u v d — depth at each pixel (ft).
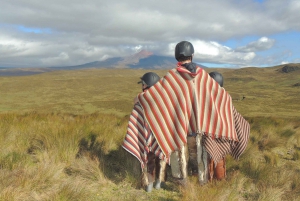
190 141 12.03
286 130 24.67
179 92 11.51
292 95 248.11
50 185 11.33
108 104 153.58
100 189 11.77
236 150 12.95
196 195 10.84
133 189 12.10
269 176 13.23
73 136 15.90
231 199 10.88
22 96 205.98
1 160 12.81
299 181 12.58
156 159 12.25
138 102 11.91
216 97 12.02
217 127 11.64
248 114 120.78
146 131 11.68
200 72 12.00
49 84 274.36
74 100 191.01
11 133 17.49
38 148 15.31
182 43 11.93
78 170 13.03
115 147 16.49
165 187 12.52
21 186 10.70
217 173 12.68
